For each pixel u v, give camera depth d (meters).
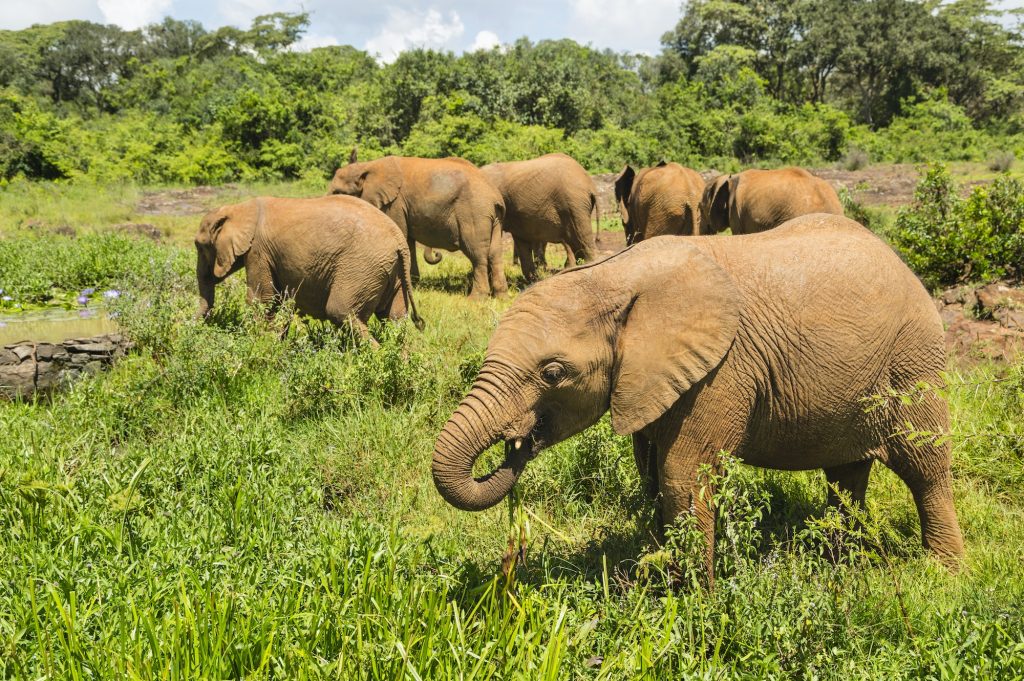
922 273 10.27
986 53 65.19
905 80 60.47
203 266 9.11
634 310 3.97
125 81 72.38
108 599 3.50
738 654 3.48
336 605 3.47
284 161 30.41
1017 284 9.46
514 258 15.23
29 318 10.95
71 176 28.97
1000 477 5.68
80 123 41.88
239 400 7.03
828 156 36.28
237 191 27.11
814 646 3.45
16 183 27.05
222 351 7.42
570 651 3.32
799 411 4.27
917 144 37.34
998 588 4.29
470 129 29.55
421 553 4.11
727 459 4.01
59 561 3.76
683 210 14.14
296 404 6.90
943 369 4.56
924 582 4.38
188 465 5.19
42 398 7.49
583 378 3.96
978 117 65.19
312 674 3.04
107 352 8.05
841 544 4.70
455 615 3.29
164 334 8.12
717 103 41.81
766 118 36.34
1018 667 3.27
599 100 39.12
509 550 4.01
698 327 3.95
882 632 3.79
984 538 5.02
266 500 4.79
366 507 5.43
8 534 4.18
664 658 3.38
